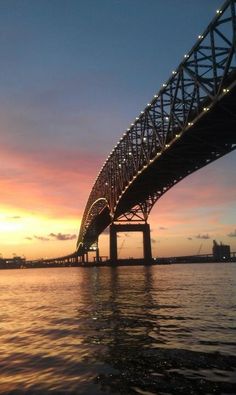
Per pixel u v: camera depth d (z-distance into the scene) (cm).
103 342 1911
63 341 1991
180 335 2025
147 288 5862
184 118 8044
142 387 1217
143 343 1850
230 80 6438
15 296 5447
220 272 12419
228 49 6500
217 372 1349
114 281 8294
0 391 1230
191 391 1177
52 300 4534
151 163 10431
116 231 17300
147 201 16788
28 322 2764
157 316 2792
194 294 4581
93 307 3538
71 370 1434
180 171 11125
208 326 2289
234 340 1869
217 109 6931
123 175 14138
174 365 1446
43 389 1232
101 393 1177
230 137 8131
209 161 9612
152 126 10356
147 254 17688
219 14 6288
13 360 1628
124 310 3216
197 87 7375
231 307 3209
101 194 18650
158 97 9588
